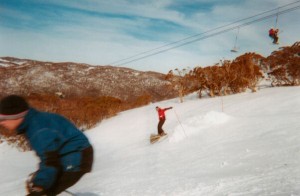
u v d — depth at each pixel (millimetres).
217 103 26594
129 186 8203
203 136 15906
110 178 10484
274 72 31125
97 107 35844
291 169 6824
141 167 12336
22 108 2537
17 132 2602
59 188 2625
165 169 10766
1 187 14547
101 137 26375
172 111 28547
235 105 23312
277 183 5680
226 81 32031
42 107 37281
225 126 16562
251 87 30219
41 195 2541
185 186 7059
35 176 2502
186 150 14188
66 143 2637
